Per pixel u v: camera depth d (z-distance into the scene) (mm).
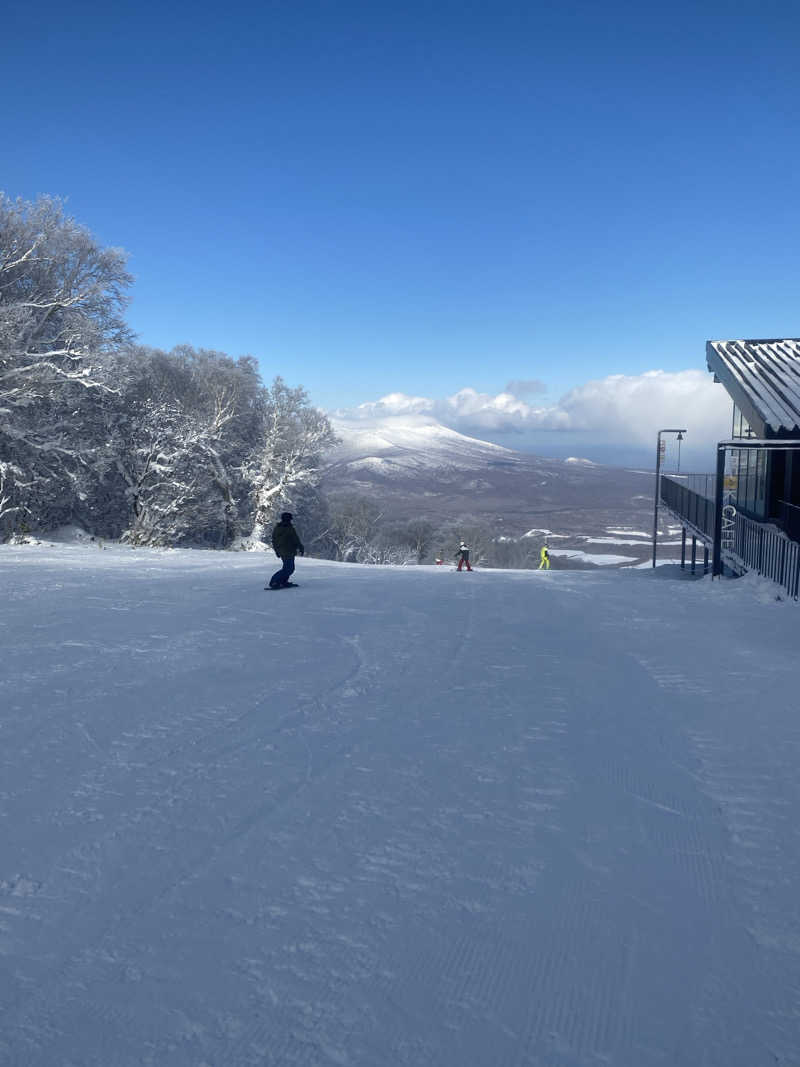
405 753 5449
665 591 16047
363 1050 2521
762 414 18812
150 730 5809
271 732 5848
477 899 3473
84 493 32281
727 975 2961
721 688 7422
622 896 3535
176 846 3939
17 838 3980
